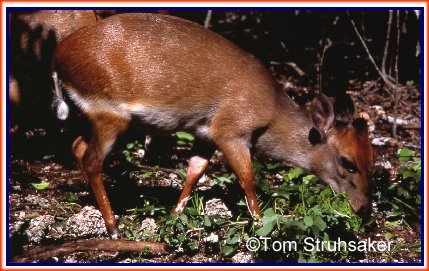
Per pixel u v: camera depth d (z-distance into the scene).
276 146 10.01
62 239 9.04
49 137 12.17
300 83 15.62
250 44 17.56
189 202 10.11
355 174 9.71
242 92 9.49
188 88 9.30
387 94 14.82
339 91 9.98
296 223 8.52
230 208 9.90
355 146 9.69
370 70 16.09
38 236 9.08
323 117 9.79
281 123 9.84
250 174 9.62
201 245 8.94
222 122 9.52
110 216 9.18
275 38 17.89
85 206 9.95
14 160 11.48
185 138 12.45
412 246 9.25
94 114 9.30
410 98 14.55
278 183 10.99
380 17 16.64
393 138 12.82
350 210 9.70
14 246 8.80
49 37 11.46
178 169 11.61
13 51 11.46
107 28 9.23
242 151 9.62
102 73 9.12
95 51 9.15
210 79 9.37
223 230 9.13
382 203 10.23
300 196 9.80
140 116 9.33
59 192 10.47
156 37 9.24
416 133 13.16
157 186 10.80
